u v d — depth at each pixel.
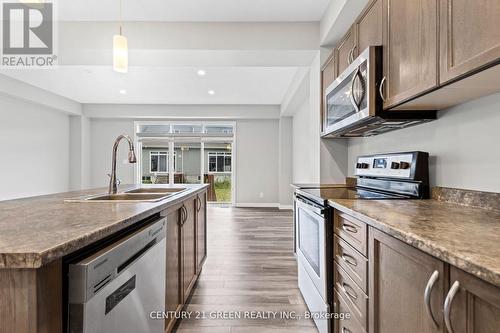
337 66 2.41
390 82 1.56
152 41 3.03
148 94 6.11
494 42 0.89
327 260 1.66
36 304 0.65
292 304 2.22
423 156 1.72
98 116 7.18
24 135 5.69
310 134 3.38
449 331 0.67
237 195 7.69
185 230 2.09
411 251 0.86
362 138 2.65
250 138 7.68
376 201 1.57
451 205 1.42
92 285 0.80
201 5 2.74
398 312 0.94
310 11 2.83
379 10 1.68
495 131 1.28
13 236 0.79
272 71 4.55
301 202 2.26
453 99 1.39
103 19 2.98
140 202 1.53
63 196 1.93
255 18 2.97
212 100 6.71
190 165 7.75
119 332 0.96
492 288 0.57
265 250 3.63
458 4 1.04
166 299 1.62
